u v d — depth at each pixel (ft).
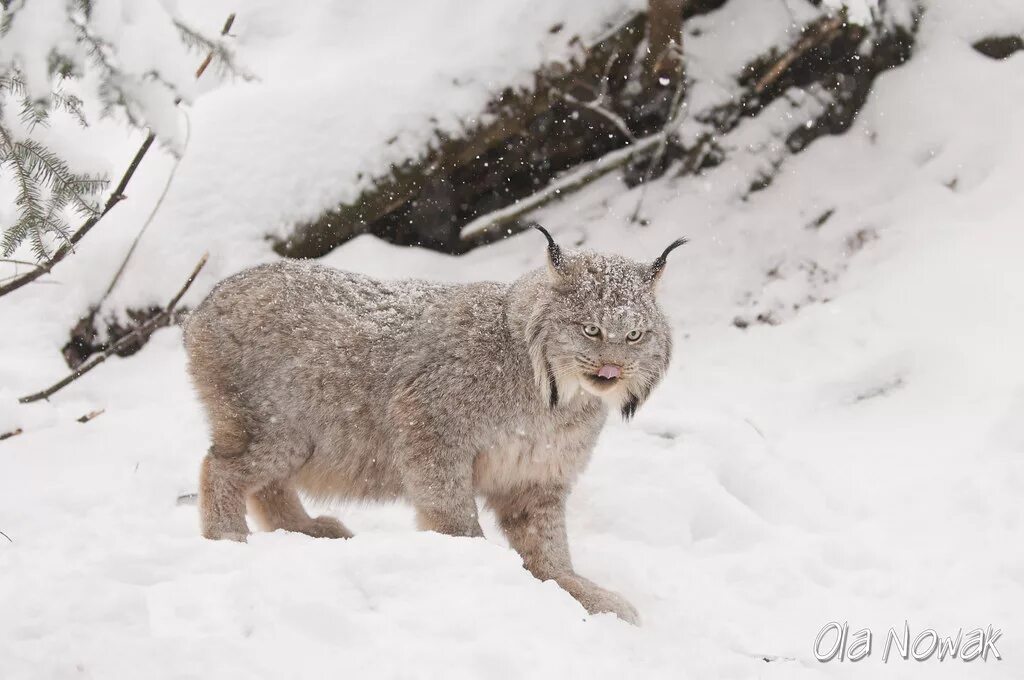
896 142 64.28
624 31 61.82
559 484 37.37
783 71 64.39
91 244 57.26
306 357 37.35
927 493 42.22
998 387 48.44
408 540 31.42
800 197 62.08
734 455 45.91
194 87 31.91
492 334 36.27
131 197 59.11
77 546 32.53
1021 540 38.09
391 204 59.52
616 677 26.81
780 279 59.06
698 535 41.45
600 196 62.34
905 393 50.55
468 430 36.11
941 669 31.24
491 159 61.62
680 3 60.59
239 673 25.07
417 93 60.44
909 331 53.67
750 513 41.37
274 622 27.04
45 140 32.07
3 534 34.30
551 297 35.22
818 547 39.14
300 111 60.64
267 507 39.75
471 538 32.76
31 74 29.78
